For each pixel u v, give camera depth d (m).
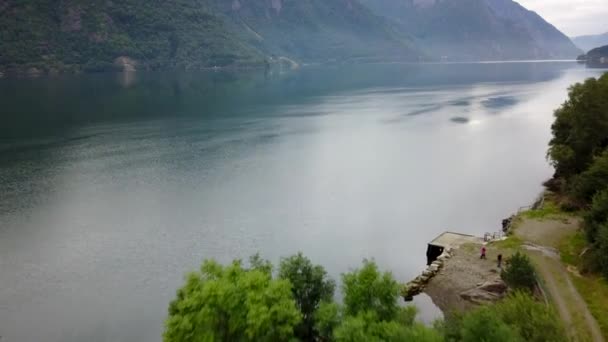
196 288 34.81
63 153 109.44
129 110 171.88
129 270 56.25
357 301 34.31
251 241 64.31
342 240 64.88
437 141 129.12
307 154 112.81
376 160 107.94
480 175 96.25
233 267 36.25
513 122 158.88
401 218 73.00
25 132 130.75
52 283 53.31
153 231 67.12
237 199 80.56
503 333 28.12
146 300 50.03
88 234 66.06
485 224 70.62
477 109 187.88
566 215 65.38
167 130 138.12
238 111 178.00
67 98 194.62
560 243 56.78
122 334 44.44
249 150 115.81
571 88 79.44
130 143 120.62
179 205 77.50
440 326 33.28
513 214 72.31
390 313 33.81
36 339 43.78
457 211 75.94
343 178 93.38
